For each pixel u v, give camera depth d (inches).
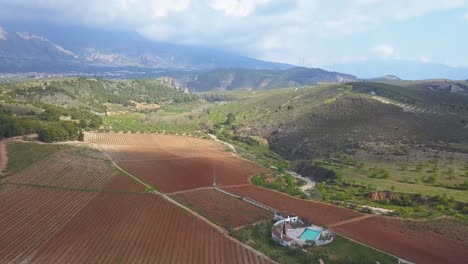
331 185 5014.8
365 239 2982.3
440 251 2807.6
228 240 2824.8
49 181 4097.0
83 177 4338.1
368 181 4854.8
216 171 5226.4
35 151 5157.5
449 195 4124.0
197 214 3393.2
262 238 2945.4
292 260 2512.3
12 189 3762.3
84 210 3339.1
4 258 2396.7
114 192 3900.1
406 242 2955.2
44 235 2768.2
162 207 3538.4
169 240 2765.7
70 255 2464.3
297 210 3708.2
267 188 4653.1
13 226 2906.0
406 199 4200.3
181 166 5334.6
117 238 2765.7
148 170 4950.8
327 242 2871.6
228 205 3750.0
